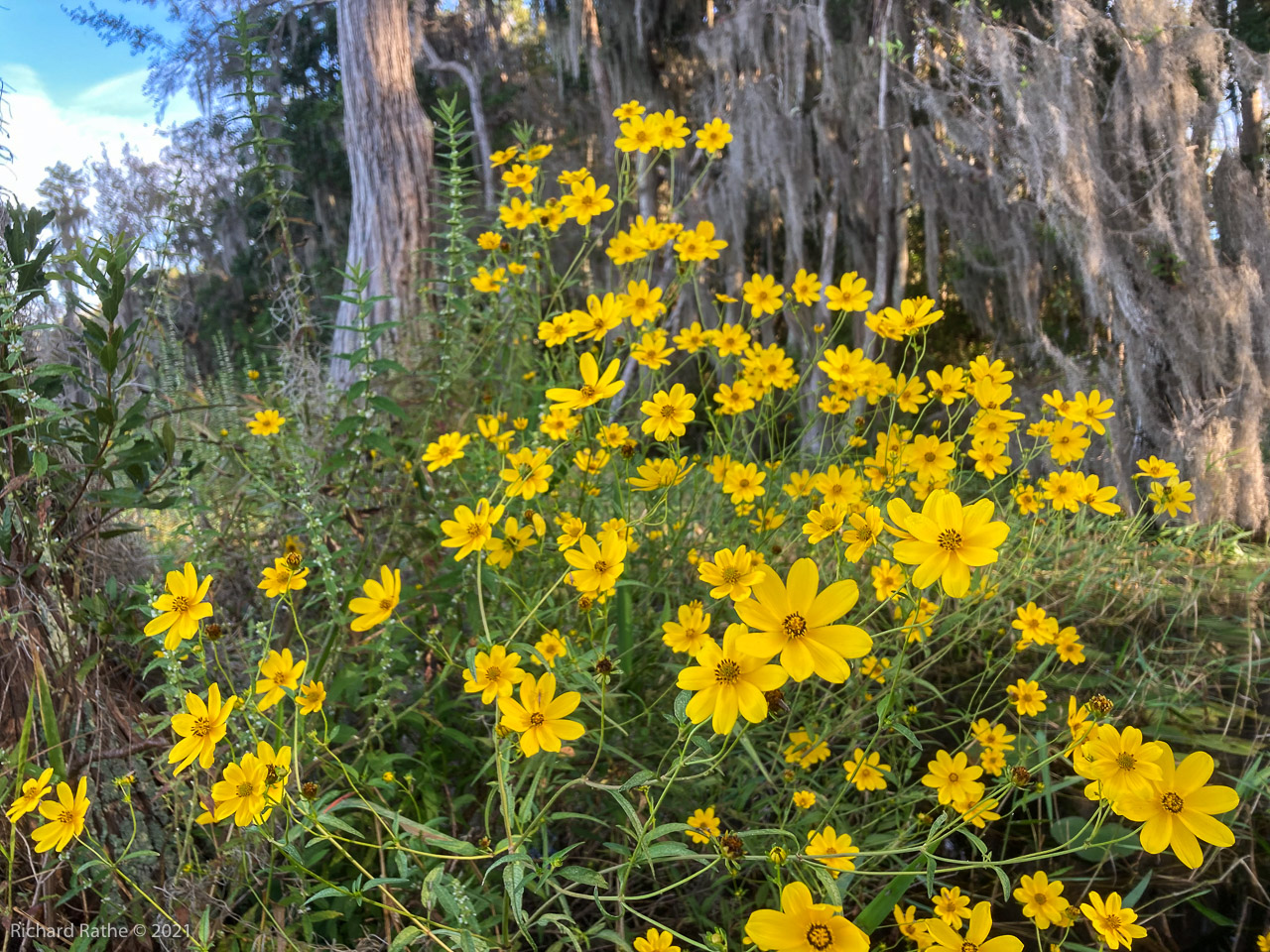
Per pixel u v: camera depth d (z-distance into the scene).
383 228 6.27
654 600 2.01
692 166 7.78
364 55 6.33
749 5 7.19
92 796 1.32
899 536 0.85
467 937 0.99
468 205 2.56
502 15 12.09
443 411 2.46
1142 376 5.32
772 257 8.12
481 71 11.80
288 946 1.21
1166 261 5.44
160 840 1.42
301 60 12.45
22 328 1.45
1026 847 1.78
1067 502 1.87
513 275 2.48
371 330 2.06
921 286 7.47
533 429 2.12
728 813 1.53
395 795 1.47
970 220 6.63
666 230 2.03
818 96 7.09
